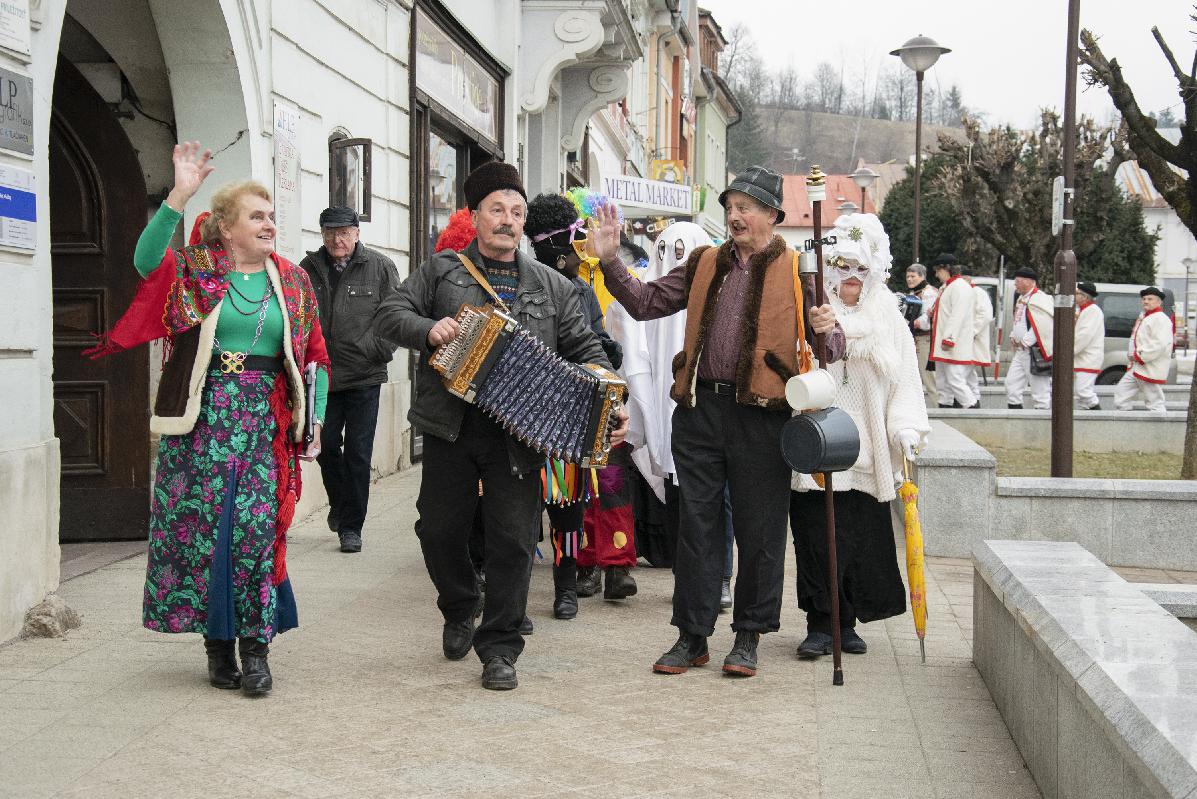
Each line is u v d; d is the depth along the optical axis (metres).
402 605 6.64
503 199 5.20
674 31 34.62
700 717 4.87
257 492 4.91
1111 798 3.22
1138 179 77.12
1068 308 10.43
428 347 5.05
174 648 5.60
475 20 14.73
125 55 8.41
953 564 8.70
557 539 6.46
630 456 6.97
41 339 5.83
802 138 109.12
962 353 17.30
